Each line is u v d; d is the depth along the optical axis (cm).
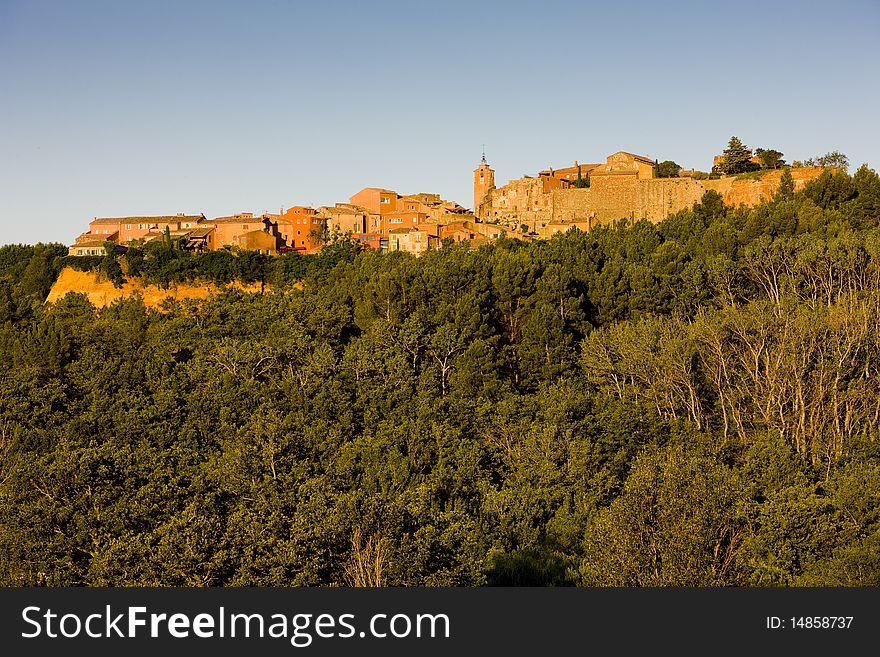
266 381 8588
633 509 4519
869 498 5038
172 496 4978
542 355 9106
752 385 7662
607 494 6188
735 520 4709
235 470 5578
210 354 8956
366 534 4409
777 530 4700
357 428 7488
